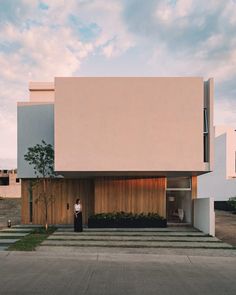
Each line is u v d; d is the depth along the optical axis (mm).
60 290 6062
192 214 16047
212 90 13336
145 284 6574
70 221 17641
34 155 14820
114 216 15141
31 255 9258
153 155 12609
